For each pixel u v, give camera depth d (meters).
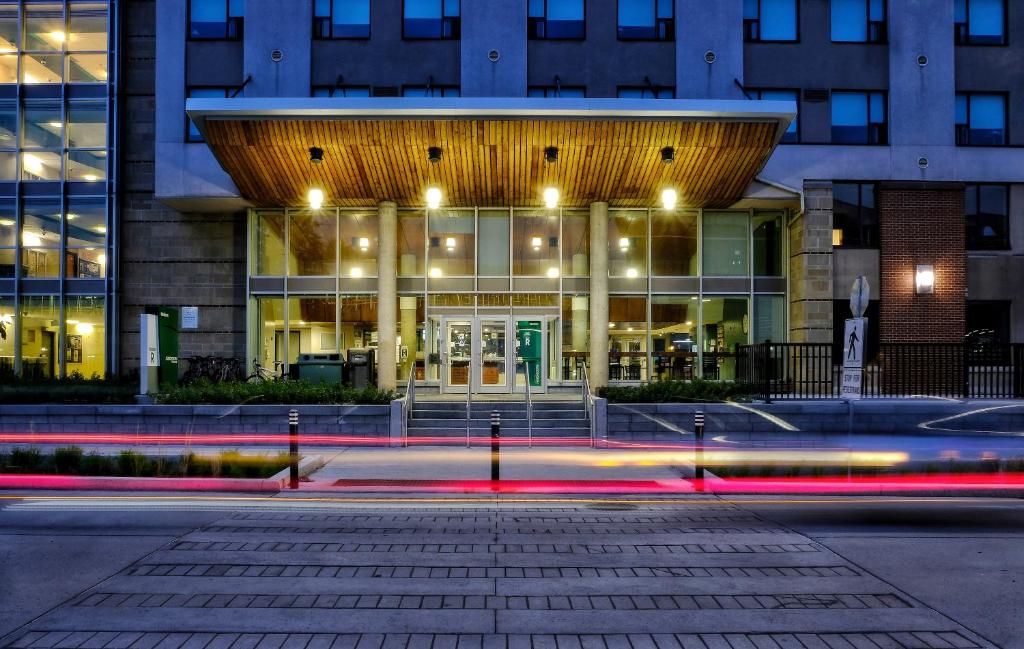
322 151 17.02
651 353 20.09
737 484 9.84
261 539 7.11
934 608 5.23
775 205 20.03
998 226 20.19
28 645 4.43
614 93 19.31
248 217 20.23
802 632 4.76
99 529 7.50
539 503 9.18
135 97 21.22
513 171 18.00
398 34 19.23
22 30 21.23
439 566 6.24
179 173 19.11
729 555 6.64
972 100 20.11
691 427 14.67
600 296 19.61
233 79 19.34
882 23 19.97
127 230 20.89
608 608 5.20
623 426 14.67
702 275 20.33
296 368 17.75
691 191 18.91
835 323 19.73
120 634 4.62
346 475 10.78
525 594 5.50
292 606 5.18
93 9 21.27
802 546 6.97
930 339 19.48
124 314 20.73
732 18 19.41
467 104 15.89
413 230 20.27
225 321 20.53
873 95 19.94
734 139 16.78
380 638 4.60
